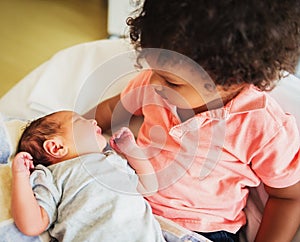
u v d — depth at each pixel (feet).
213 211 2.98
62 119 3.04
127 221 2.74
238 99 2.67
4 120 3.16
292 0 2.21
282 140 2.74
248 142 2.80
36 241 2.72
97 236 2.67
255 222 3.16
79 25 6.28
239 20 2.11
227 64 2.20
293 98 3.24
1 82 5.38
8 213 2.72
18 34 6.06
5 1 6.60
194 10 2.12
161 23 2.18
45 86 3.79
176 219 3.00
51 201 2.77
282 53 2.31
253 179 2.98
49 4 6.60
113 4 5.61
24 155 2.82
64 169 2.88
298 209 2.93
